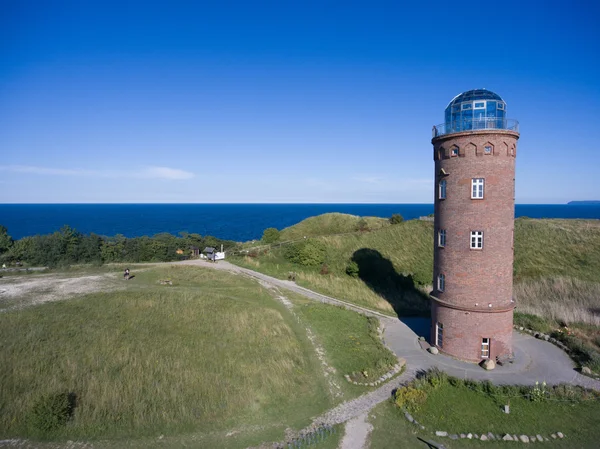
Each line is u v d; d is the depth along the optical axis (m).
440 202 24.69
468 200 22.97
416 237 59.53
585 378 21.42
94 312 31.11
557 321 30.70
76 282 43.09
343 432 16.64
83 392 19.02
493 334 23.16
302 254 53.50
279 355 24.25
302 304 36.41
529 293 38.62
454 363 23.44
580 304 35.00
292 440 16.08
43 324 27.66
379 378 21.38
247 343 26.11
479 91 23.45
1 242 58.91
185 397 18.94
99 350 23.75
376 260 50.81
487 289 23.00
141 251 62.09
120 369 21.55
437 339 25.56
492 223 22.64
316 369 22.67
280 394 19.69
